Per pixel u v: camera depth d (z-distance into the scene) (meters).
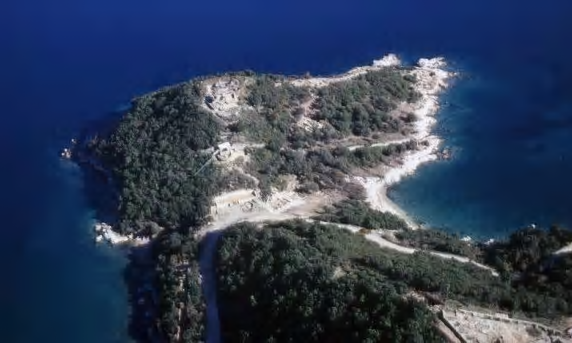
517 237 170.25
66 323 162.75
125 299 169.25
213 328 149.50
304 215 184.38
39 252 185.25
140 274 176.12
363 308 124.56
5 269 180.00
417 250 161.88
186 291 160.38
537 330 123.19
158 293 166.75
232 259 161.62
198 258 169.88
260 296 144.75
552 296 139.88
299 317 131.12
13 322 163.38
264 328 137.38
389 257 151.25
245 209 186.25
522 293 136.12
